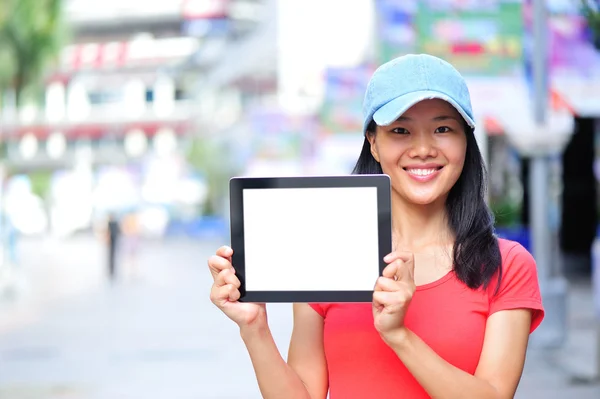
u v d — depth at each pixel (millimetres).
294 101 31578
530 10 10258
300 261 2057
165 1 55250
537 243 9125
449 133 2133
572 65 10383
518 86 10141
